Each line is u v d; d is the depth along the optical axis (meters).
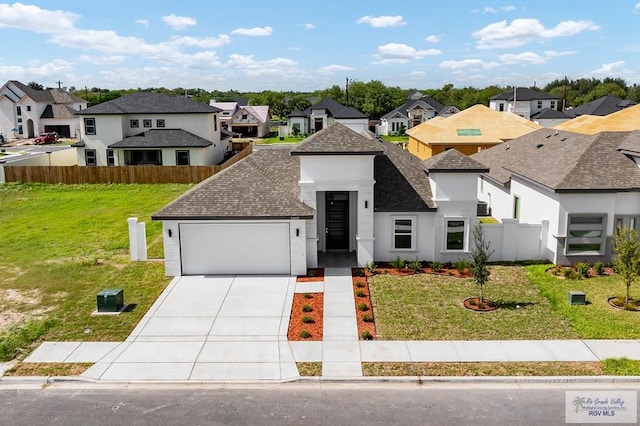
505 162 27.41
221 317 15.84
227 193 20.05
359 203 19.92
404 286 18.34
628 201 19.94
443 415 10.73
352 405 11.16
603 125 32.94
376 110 103.06
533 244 21.08
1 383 12.24
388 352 13.48
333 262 20.95
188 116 47.56
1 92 84.25
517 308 16.28
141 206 33.72
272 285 18.53
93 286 18.73
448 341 14.08
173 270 19.59
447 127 43.03
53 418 10.80
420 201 20.67
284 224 19.38
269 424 10.48
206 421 10.62
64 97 93.44
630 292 17.47
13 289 18.53
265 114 93.12
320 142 19.64
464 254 20.83
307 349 13.73
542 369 12.50
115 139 46.62
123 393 11.76
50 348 13.94
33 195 37.59
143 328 15.14
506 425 10.35
